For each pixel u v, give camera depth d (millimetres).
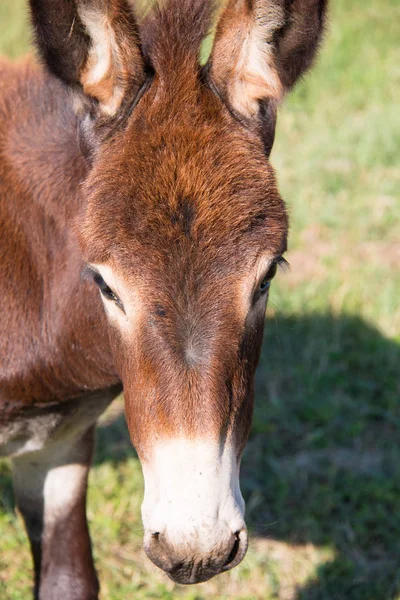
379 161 11258
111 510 6637
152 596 5965
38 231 4824
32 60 5215
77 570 5559
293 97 12727
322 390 7883
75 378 4879
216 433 3654
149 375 3723
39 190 4797
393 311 8664
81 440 5512
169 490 3613
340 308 8664
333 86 13383
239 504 3740
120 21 4000
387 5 15836
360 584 6098
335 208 10242
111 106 4066
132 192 3812
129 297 3781
